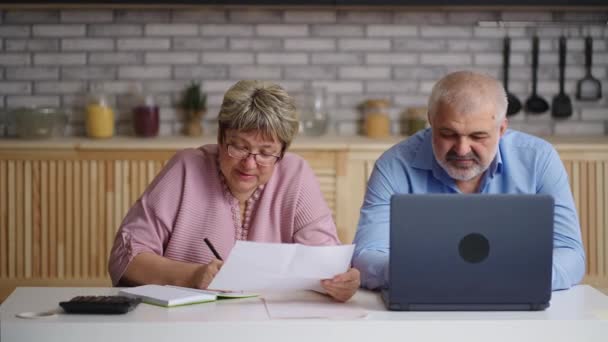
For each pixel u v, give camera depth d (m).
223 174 2.66
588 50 4.91
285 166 2.74
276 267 2.21
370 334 2.05
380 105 4.79
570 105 4.95
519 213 2.15
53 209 4.48
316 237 2.67
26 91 4.87
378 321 2.05
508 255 2.16
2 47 4.84
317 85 4.91
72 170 4.46
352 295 2.27
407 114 4.91
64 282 4.51
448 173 2.52
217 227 2.65
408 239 2.15
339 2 4.59
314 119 4.75
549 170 2.72
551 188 2.71
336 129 4.94
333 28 4.89
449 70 4.92
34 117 4.55
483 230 2.15
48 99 4.88
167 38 4.87
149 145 4.44
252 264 2.20
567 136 4.92
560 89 4.92
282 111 2.49
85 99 4.83
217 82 4.89
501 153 2.74
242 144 2.50
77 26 4.84
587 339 2.09
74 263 4.50
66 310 2.11
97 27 4.85
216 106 4.90
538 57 4.93
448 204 2.14
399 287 2.15
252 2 4.58
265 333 2.03
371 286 2.43
